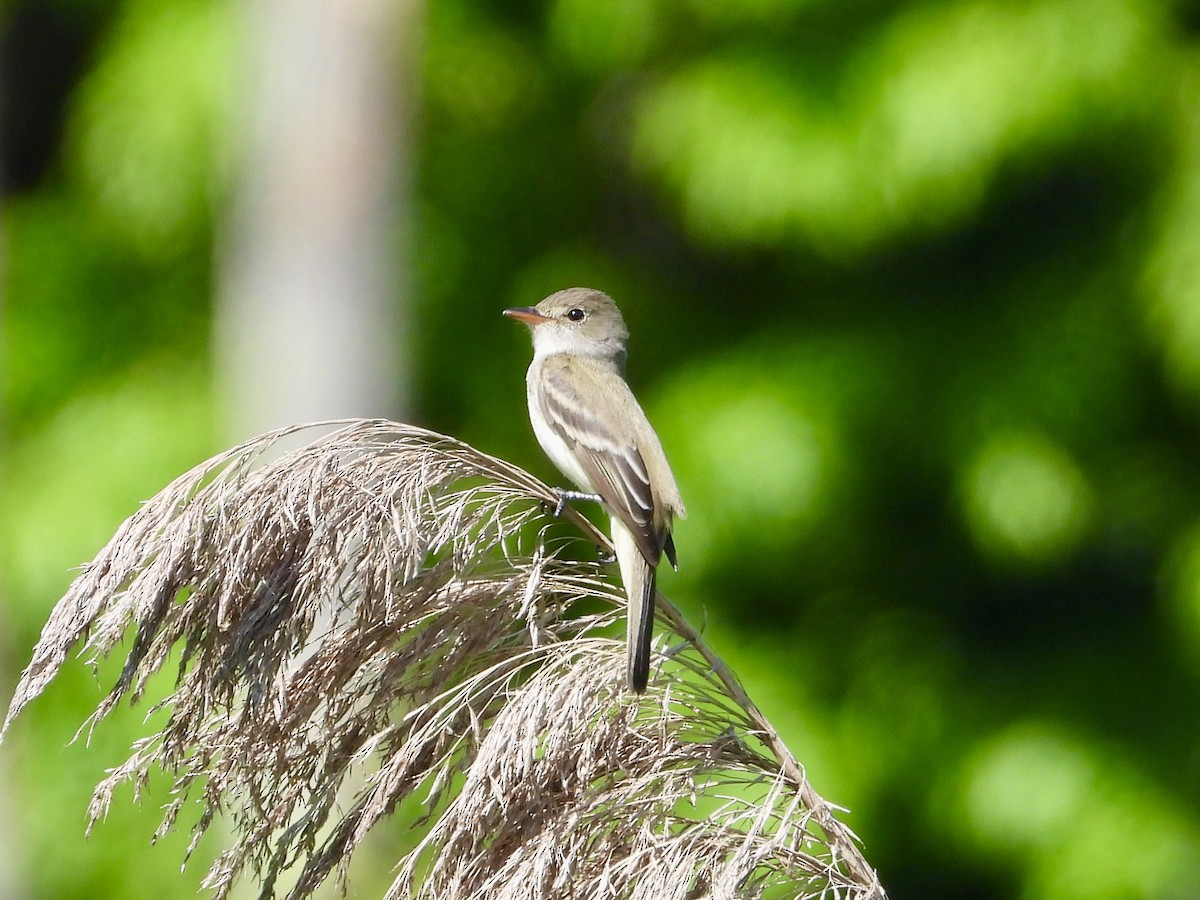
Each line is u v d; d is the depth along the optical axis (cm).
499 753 528
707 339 1392
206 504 542
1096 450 1312
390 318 1075
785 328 1352
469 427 1401
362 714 568
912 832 1362
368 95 1038
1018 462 1251
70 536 1288
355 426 578
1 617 1291
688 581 1295
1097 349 1280
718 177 1231
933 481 1354
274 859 556
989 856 1316
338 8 1020
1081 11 1169
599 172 1456
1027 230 1384
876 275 1373
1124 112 1183
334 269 1048
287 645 534
